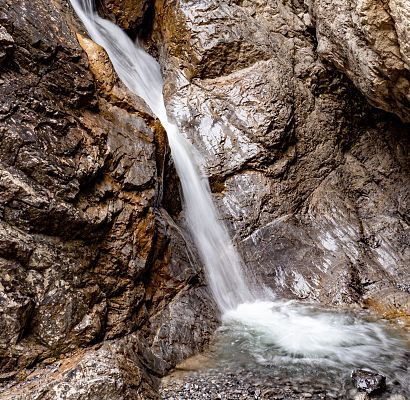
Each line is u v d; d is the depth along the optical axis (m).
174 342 5.06
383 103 6.46
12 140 4.26
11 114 4.38
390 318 5.91
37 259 4.09
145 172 5.57
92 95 5.47
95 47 6.00
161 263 5.70
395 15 4.75
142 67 8.88
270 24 8.54
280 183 7.66
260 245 7.14
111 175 5.21
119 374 3.89
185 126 7.88
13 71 4.67
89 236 4.70
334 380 4.49
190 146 7.66
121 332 4.61
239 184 7.54
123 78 7.99
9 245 3.91
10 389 3.60
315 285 6.62
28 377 3.73
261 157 7.61
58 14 5.70
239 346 5.25
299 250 7.09
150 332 5.03
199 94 8.14
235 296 6.56
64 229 4.44
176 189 6.81
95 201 4.89
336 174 8.06
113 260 4.92
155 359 4.73
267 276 6.83
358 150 8.32
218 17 8.38
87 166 4.83
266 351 5.12
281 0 8.62
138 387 4.03
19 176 4.21
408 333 5.52
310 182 7.90
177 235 6.14
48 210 4.27
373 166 8.14
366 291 6.48
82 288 4.39
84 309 4.29
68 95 5.15
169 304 5.50
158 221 5.79
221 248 7.03
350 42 6.00
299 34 8.54
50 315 4.03
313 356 4.98
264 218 7.38
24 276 3.96
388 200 7.79
